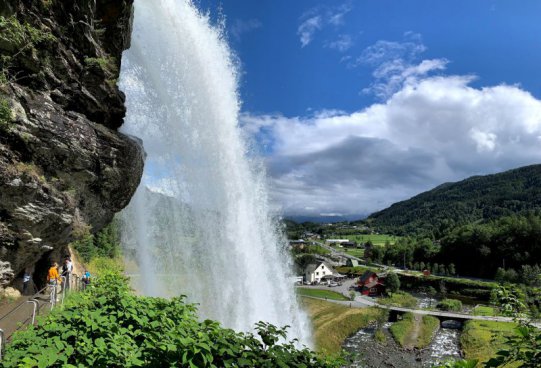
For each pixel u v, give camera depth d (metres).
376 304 81.69
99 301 10.58
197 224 30.02
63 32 17.95
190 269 29.28
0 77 15.38
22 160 16.62
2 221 16.12
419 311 75.56
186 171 29.42
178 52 27.98
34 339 8.90
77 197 19.05
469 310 82.75
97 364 8.25
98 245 34.81
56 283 16.55
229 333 9.40
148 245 29.95
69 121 18.30
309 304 78.25
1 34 15.44
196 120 29.33
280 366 8.73
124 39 21.81
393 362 50.00
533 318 8.48
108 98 20.73
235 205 30.50
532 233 124.75
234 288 28.88
